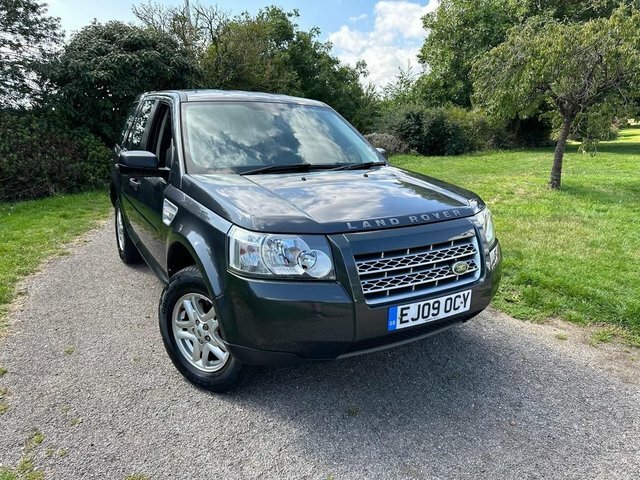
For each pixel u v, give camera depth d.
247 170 3.27
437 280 2.62
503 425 2.66
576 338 3.72
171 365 3.23
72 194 10.10
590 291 4.38
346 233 2.41
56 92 11.45
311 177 3.16
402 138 22.33
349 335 2.39
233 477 2.25
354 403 2.84
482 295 2.82
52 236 6.58
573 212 7.95
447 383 3.07
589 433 2.61
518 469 2.32
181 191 3.08
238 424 2.63
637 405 2.87
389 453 2.42
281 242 2.36
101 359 3.30
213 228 2.59
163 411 2.73
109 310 4.13
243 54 18.42
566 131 10.02
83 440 2.47
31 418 2.64
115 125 12.10
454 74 29.00
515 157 19.77
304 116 4.05
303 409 2.77
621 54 8.49
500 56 9.98
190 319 2.95
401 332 2.54
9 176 9.13
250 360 2.48
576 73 9.04
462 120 23.08
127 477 2.23
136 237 4.39
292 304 2.32
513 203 8.84
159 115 4.10
